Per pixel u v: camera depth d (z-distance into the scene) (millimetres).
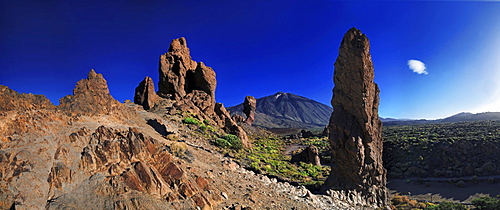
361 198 19656
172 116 38250
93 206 7074
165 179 9438
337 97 21297
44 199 6734
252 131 79688
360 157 19828
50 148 8203
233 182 13641
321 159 49375
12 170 6777
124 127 14055
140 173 8734
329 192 18797
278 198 13352
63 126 9758
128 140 10086
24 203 6215
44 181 7117
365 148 20375
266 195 13180
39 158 7551
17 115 8469
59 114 10312
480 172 39250
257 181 15922
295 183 24516
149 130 19250
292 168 33156
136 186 8258
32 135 8219
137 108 36625
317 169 36156
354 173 19891
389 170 46062
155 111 39969
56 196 7008
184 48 53062
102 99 14227
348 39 20688
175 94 47500
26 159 7250
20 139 7844
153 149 10562
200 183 10469
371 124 21531
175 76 48438
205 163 15891
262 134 81688
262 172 26156
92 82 13828
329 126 21250
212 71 52844
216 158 19391
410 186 36812
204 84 51031
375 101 22000
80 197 7238
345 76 20828
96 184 7887
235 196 11422
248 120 90688
